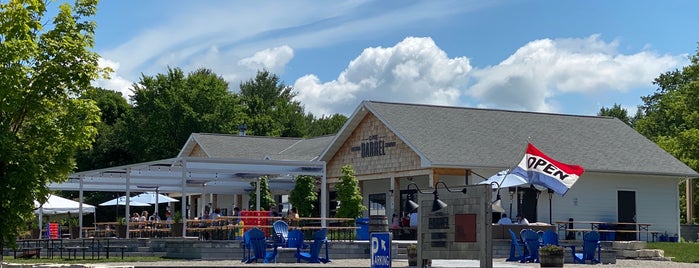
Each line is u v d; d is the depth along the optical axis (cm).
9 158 1780
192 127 7606
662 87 8012
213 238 3381
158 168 3681
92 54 1906
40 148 1877
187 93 7719
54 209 4394
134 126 7562
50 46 1862
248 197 5084
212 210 4691
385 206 4462
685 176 4484
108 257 3069
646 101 8125
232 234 3225
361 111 4397
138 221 4097
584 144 4525
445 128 4278
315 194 4178
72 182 4269
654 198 4481
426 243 2261
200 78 7894
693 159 5519
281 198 5069
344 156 4575
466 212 2155
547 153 4309
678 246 3703
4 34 1816
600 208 4316
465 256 2148
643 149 4634
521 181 3425
